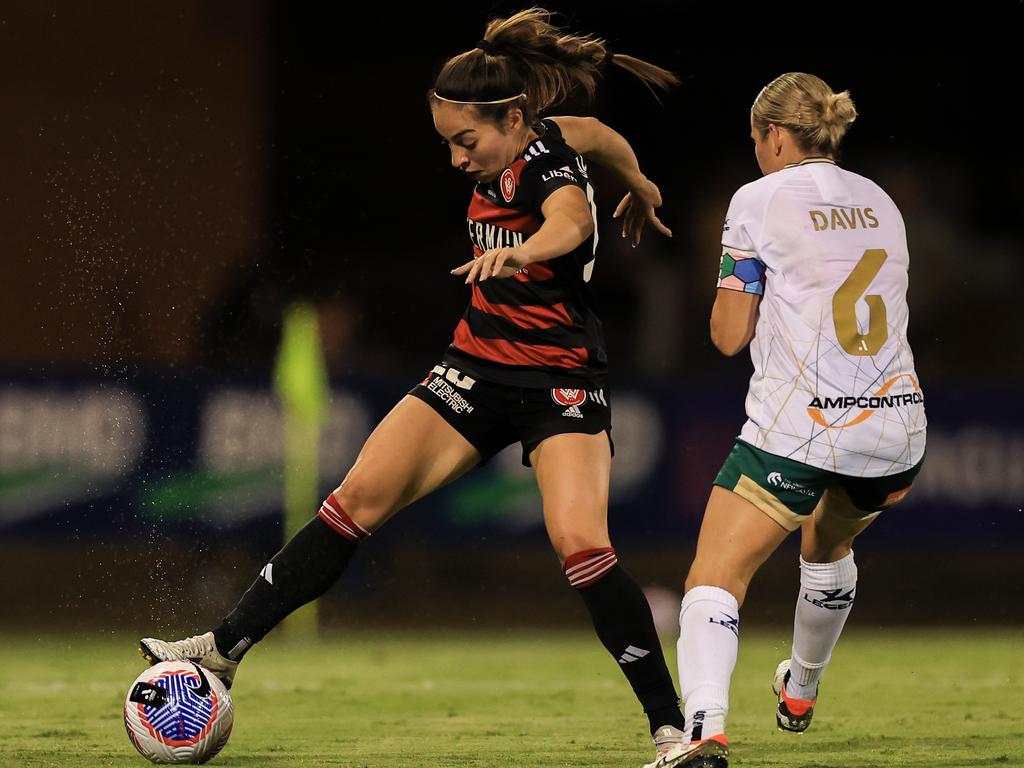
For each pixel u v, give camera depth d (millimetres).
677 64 60250
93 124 50344
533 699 22750
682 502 40562
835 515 14992
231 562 37344
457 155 15109
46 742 17031
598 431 15047
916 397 13875
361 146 56656
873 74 61031
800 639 16203
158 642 15328
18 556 36781
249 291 44375
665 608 35312
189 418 37719
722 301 14062
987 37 60156
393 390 39094
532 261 13641
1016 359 54625
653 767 13391
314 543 15312
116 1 51188
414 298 53688
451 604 38625
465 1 57562
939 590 41406
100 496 37062
